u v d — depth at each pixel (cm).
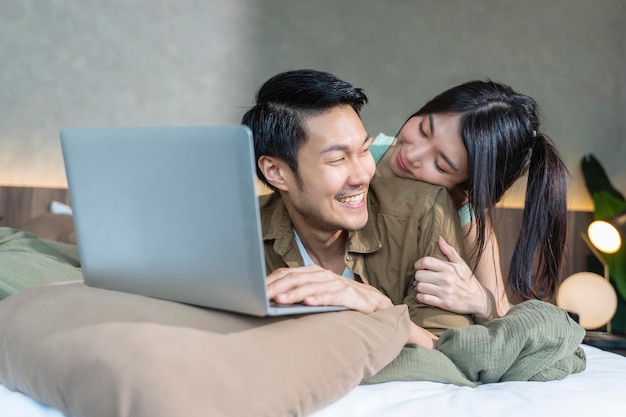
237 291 95
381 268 148
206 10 343
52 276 147
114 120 331
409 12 369
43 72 325
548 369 127
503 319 128
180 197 96
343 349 103
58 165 325
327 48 358
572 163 391
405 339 116
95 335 97
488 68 379
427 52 371
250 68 348
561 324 127
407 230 147
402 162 166
